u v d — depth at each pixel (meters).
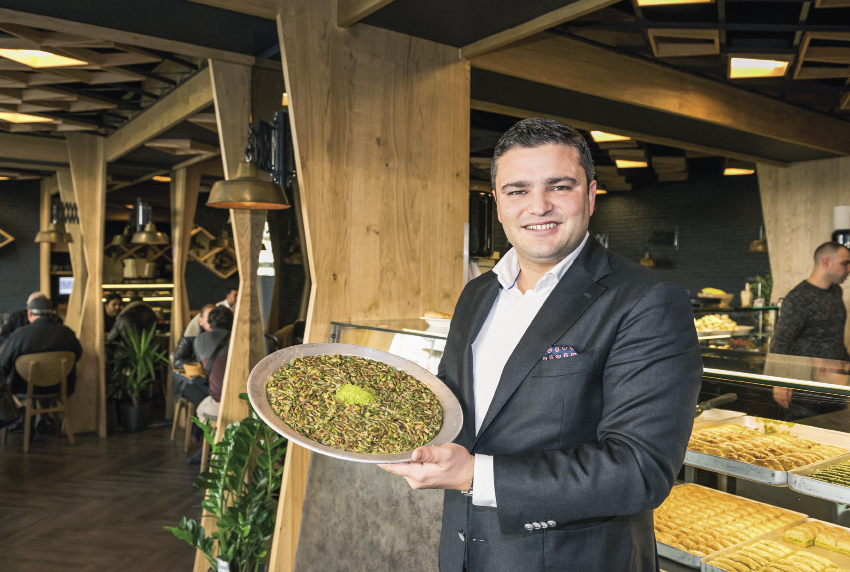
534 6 2.51
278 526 2.54
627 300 1.06
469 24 2.71
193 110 4.11
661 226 8.86
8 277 8.88
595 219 9.73
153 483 4.53
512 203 1.15
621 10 3.19
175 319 6.65
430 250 2.95
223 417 3.20
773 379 1.48
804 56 3.65
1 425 5.07
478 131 4.78
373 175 2.75
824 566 1.47
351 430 1.10
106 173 6.09
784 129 5.06
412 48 2.87
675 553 1.63
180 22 2.73
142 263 8.62
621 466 0.94
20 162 6.35
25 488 4.40
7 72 3.92
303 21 2.54
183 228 6.65
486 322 1.32
